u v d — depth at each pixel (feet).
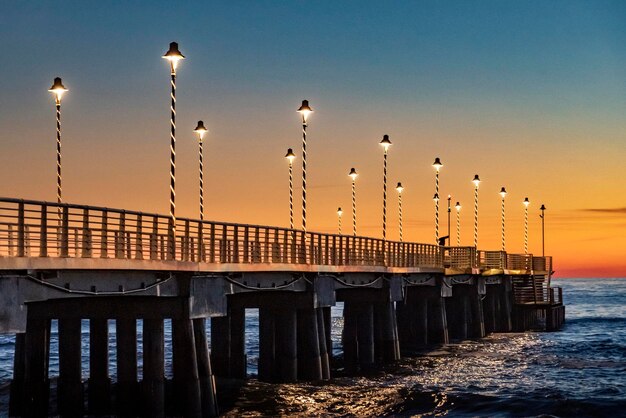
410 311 310.86
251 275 186.09
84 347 335.47
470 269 336.29
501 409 193.47
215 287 170.81
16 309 124.16
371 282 249.34
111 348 318.86
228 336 210.59
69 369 164.96
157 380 157.99
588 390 216.95
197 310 163.73
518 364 267.39
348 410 186.60
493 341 342.23
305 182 238.48
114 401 179.11
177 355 161.99
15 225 126.62
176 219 163.63
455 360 272.72
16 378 167.22
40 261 124.77
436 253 319.47
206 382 164.76
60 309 160.15
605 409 194.29
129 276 147.23
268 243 195.52
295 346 208.13
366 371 241.96
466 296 349.61
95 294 139.13
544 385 224.94
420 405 195.42
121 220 148.87
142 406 157.89
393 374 237.25
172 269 153.58
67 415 164.55
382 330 261.24
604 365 268.82
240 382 206.49
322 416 179.83
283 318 207.62
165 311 160.25
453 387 217.77
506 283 397.80
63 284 132.87
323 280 216.54
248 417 175.63
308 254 215.51
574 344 333.01
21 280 125.18
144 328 159.02
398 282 266.57
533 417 186.09
